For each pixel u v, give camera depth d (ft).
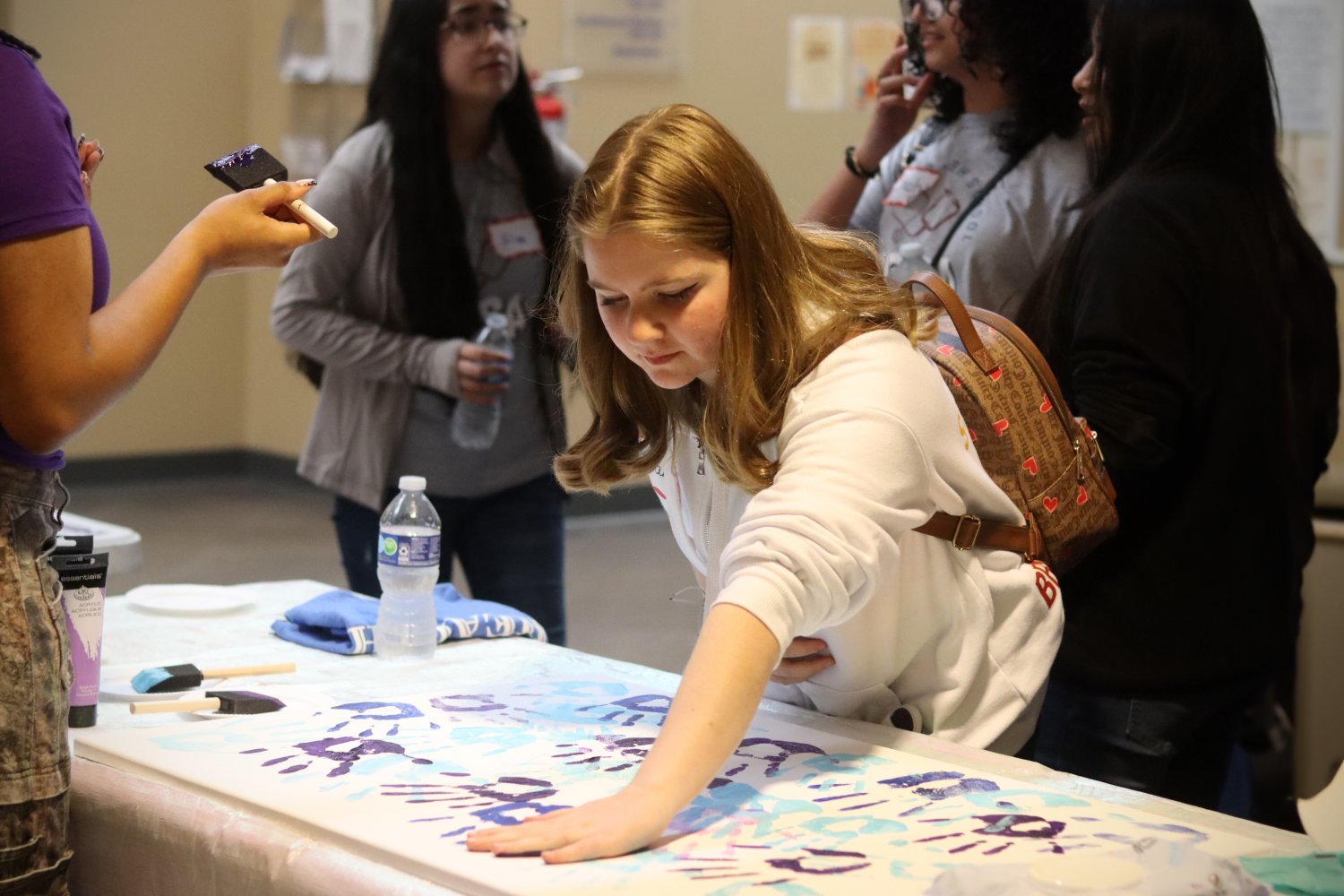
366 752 4.71
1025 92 7.72
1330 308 7.16
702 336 4.37
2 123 3.80
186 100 23.58
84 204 3.99
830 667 5.18
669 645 15.53
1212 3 6.44
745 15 21.30
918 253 8.01
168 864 4.26
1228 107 6.49
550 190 9.87
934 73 8.37
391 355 9.17
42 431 3.95
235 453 25.18
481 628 6.51
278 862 3.93
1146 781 6.36
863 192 9.10
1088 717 6.52
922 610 5.03
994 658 5.21
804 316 4.50
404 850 3.78
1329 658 9.67
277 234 4.59
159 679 5.51
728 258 4.39
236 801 4.25
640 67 20.83
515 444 9.55
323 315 9.35
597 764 4.58
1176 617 6.42
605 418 5.17
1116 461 6.14
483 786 4.35
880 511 4.24
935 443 4.57
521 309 9.72
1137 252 6.26
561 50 20.57
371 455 9.35
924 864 3.74
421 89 9.20
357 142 9.50
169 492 23.50
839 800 4.28
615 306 4.42
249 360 25.00
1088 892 3.45
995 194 7.80
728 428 4.50
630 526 22.21
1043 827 4.05
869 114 22.11
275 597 7.39
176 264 4.33
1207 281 6.24
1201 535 6.43
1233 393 6.37
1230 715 6.81
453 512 9.48
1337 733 9.66
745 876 3.63
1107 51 6.63
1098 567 6.52
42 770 4.07
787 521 4.16
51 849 4.15
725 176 4.33
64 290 3.89
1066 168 7.64
